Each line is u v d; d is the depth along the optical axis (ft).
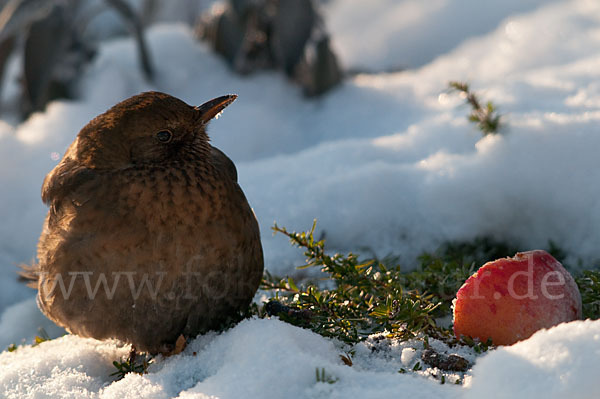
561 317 19.85
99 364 23.12
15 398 20.58
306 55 49.14
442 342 21.18
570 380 15.16
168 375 20.99
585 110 34.91
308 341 20.70
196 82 50.06
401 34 65.77
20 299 34.55
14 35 48.85
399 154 35.96
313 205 33.04
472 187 30.76
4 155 40.91
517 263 20.27
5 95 55.01
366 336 22.41
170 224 21.34
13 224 38.29
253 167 37.42
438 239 31.07
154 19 70.74
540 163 30.09
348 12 71.20
